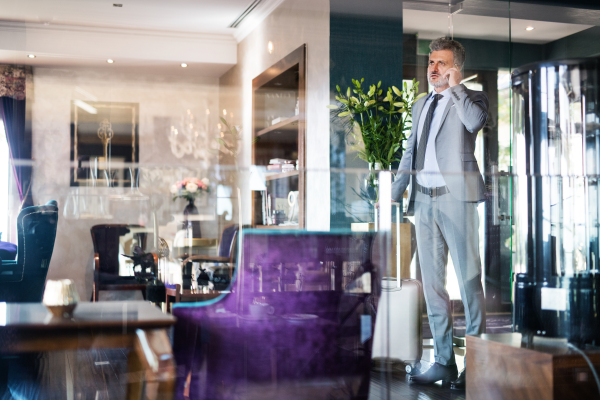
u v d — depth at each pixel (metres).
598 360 1.34
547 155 1.70
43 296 1.38
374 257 1.61
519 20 3.50
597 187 1.62
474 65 3.43
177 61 5.27
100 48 5.15
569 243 1.57
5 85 5.10
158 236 1.54
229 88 5.32
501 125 3.42
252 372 1.42
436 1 3.33
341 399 1.50
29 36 5.03
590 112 1.68
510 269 1.86
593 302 1.50
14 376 1.27
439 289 1.78
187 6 4.53
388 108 3.21
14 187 1.42
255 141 4.64
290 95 4.06
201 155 5.52
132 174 1.54
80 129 5.30
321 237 1.56
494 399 1.44
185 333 1.40
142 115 5.41
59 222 1.45
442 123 2.32
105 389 1.32
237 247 1.54
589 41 3.57
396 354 1.62
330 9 3.28
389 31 3.32
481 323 1.78
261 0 4.29
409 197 1.85
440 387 1.62
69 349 1.30
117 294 1.46
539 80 1.73
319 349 1.49
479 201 1.86
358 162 3.16
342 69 3.26
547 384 1.31
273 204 1.76
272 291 1.50
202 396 1.39
